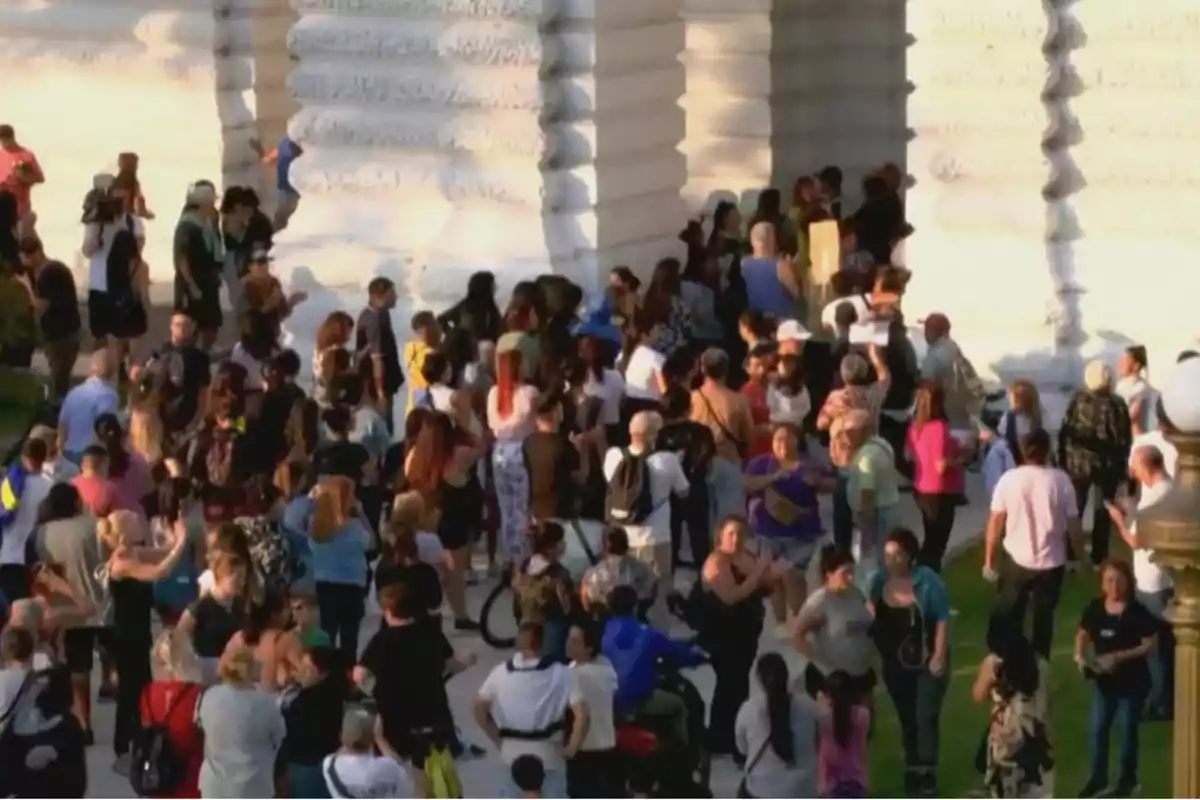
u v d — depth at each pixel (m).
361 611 50.12
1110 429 55.59
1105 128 64.19
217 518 48.94
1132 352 57.78
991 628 47.50
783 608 53.12
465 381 58.59
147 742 44.50
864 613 45.09
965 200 65.56
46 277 68.31
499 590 53.81
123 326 70.12
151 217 74.69
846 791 42.91
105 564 48.81
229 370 56.03
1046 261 64.81
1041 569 49.66
